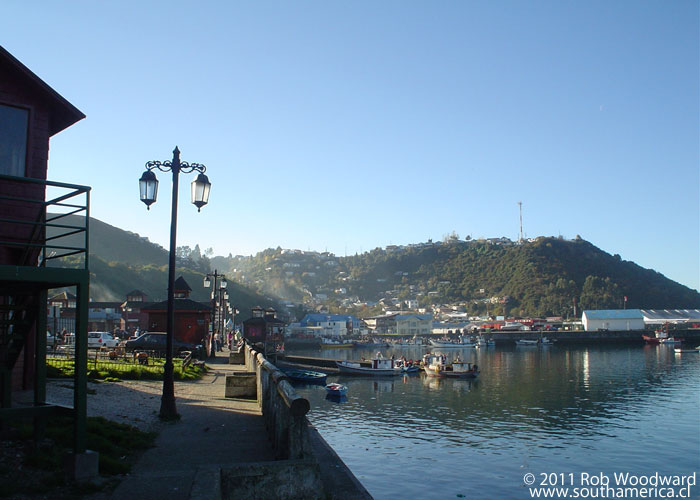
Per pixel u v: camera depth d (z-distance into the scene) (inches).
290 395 328.8
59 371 827.4
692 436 1294.3
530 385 2385.6
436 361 2979.8
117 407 597.3
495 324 7819.9
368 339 6815.9
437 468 987.3
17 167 482.3
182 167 593.3
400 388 2284.7
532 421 1489.9
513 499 826.8
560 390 2196.1
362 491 356.2
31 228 482.9
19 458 342.6
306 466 275.7
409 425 1419.8
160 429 506.9
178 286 2020.2
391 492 845.8
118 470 339.9
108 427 455.2
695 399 1915.6
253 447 436.5
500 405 1785.2
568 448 1167.0
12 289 386.6
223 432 498.6
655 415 1593.3
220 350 2305.6
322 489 276.1
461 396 2007.9
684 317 7834.6
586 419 1518.2
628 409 1702.8
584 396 2007.9
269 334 3779.5
